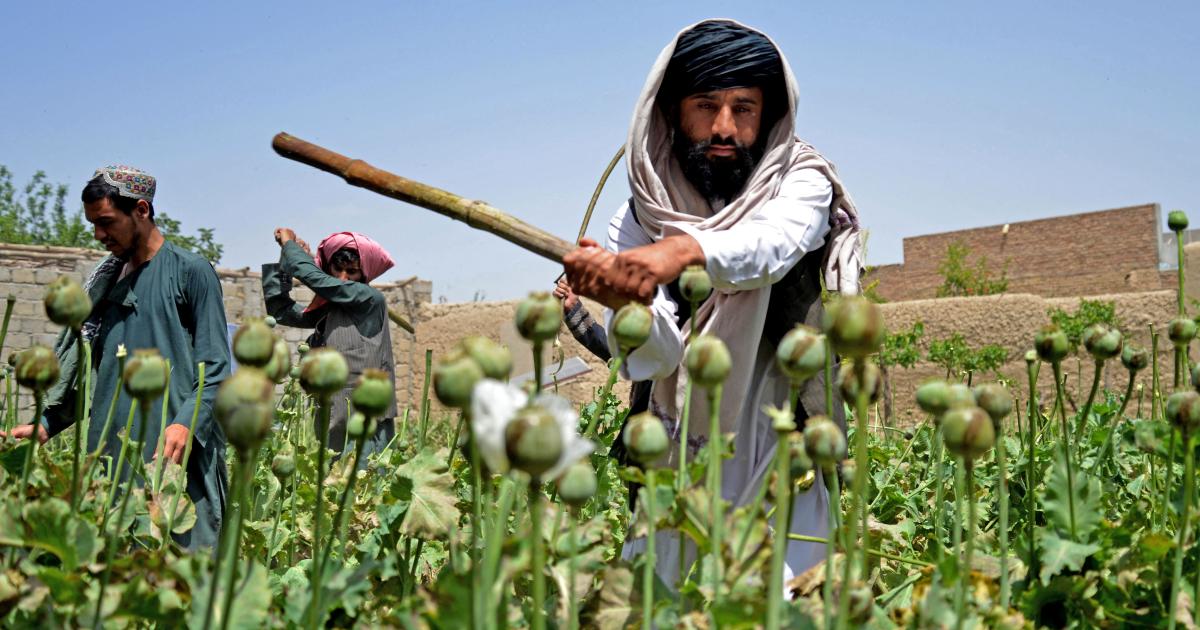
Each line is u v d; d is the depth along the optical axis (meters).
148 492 2.23
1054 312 13.76
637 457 1.38
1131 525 2.15
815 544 2.53
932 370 15.52
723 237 2.23
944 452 3.59
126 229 3.71
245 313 18.91
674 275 2.13
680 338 2.46
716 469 1.42
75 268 17.94
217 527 3.63
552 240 2.17
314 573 1.56
